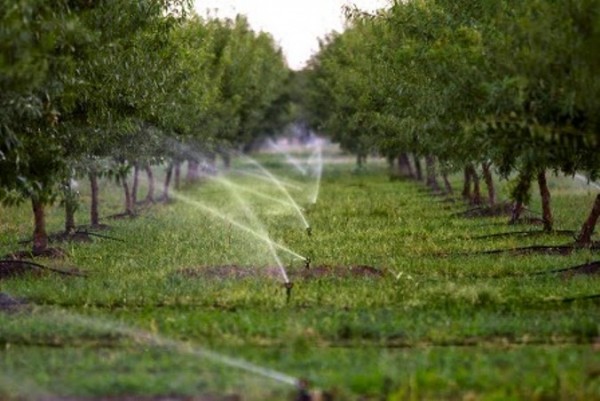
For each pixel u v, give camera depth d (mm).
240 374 20625
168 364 21500
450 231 49844
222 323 25812
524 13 29359
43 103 32656
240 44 91812
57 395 19141
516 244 43344
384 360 21578
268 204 74438
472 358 21891
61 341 24359
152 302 29734
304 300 29531
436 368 20984
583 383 19719
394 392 19141
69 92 34344
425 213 62250
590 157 33094
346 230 51656
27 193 32156
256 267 36125
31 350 23234
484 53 31953
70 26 28531
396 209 65250
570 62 27438
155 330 25094
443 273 35375
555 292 30594
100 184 98375
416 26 44094
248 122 109625
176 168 97938
